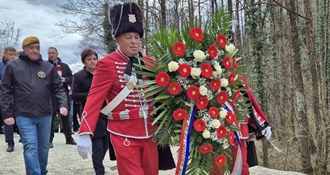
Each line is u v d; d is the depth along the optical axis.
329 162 8.65
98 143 5.09
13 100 4.64
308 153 8.91
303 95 9.10
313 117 9.28
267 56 10.80
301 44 11.00
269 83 10.90
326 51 9.63
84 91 5.38
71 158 7.13
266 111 10.59
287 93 10.27
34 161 4.48
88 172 6.06
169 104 2.95
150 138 3.07
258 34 10.72
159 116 2.90
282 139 10.01
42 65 4.81
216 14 3.11
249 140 3.81
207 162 2.93
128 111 3.01
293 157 9.44
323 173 8.55
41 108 4.66
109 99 3.08
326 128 8.47
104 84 3.04
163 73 2.86
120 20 3.07
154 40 3.00
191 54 2.94
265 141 9.37
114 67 3.06
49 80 4.81
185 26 3.01
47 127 4.75
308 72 11.23
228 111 3.04
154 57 3.05
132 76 3.04
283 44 11.05
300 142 9.02
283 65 10.67
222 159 2.94
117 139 3.02
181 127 2.95
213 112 2.90
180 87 2.88
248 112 3.52
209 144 2.89
